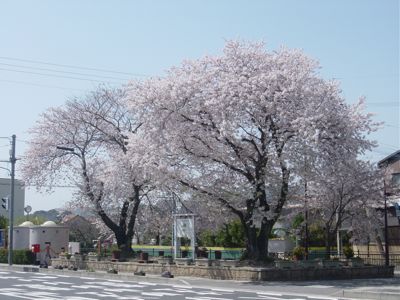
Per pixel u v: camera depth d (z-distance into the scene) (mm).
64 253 40031
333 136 27391
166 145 29516
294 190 30906
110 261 35312
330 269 28281
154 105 29234
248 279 26703
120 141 39844
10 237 40125
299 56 29547
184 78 29094
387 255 33094
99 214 40250
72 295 19859
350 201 34312
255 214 28984
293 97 27469
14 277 29953
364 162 32906
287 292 21594
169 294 20516
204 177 30516
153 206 42562
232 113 27719
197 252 36188
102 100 40438
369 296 19562
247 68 29109
